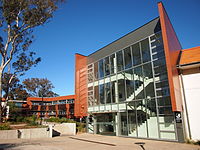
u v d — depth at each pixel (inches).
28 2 722.8
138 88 593.0
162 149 370.6
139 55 612.7
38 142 505.7
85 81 867.4
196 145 418.3
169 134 480.1
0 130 569.9
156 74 540.1
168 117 488.7
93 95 799.1
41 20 778.2
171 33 577.6
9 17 717.9
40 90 1875.0
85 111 830.5
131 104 608.1
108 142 494.9
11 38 764.6
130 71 636.1
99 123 753.0
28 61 874.8
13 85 1203.2
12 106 1439.5
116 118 663.8
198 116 482.9
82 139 577.6
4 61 754.2
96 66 816.3
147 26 601.9
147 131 536.7
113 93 692.1
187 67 523.8
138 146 413.4
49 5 749.3
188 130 485.7
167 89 501.4
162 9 518.3
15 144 448.8
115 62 713.0
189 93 514.3
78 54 956.0
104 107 724.7
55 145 447.5
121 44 698.8
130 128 597.6
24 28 778.8
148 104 549.3
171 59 497.0
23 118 1038.4
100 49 808.3
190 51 612.4
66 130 808.3
